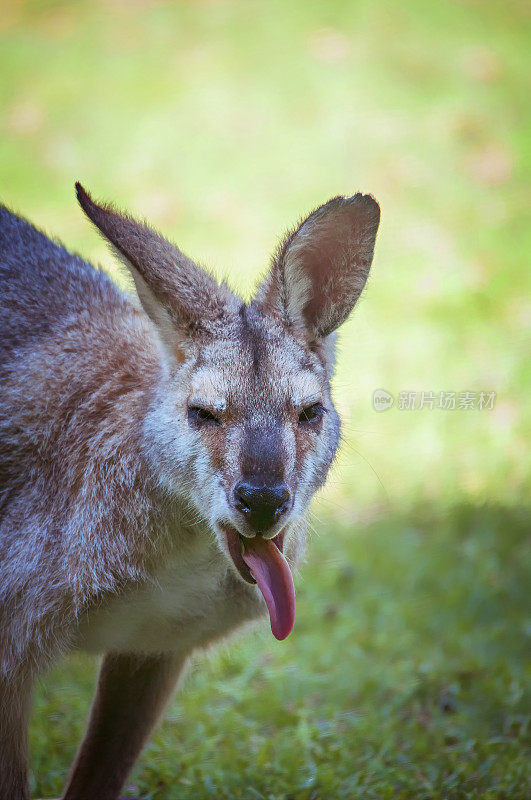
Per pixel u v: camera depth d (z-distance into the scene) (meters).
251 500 6.71
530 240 19.27
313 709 10.14
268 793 8.55
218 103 23.14
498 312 17.52
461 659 10.89
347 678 10.50
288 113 22.80
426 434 15.00
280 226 19.64
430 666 10.63
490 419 15.35
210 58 24.72
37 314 8.00
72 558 7.18
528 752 9.19
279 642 11.20
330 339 7.70
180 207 20.23
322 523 12.98
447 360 16.31
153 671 8.20
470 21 26.09
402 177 20.91
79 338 7.79
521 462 14.57
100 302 8.18
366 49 24.86
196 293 7.28
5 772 7.26
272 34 25.52
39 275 8.27
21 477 7.39
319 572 12.47
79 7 27.05
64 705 9.94
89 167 21.42
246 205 20.25
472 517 13.56
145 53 24.98
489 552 12.77
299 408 7.12
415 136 21.98
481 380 16.02
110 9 26.92
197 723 9.70
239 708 10.05
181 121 22.66
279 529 6.83
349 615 11.69
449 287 17.97
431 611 11.84
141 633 7.72
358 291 7.54
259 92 23.45
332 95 23.25
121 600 7.38
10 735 7.26
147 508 7.29
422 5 26.64
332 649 11.02
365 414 15.34
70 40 25.59
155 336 7.43
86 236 19.42
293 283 7.32
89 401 7.51
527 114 22.75
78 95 23.52
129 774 8.25
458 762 8.99
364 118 22.56
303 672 10.62
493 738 9.40
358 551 12.77
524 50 25.08
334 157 21.47
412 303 17.61
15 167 21.38
